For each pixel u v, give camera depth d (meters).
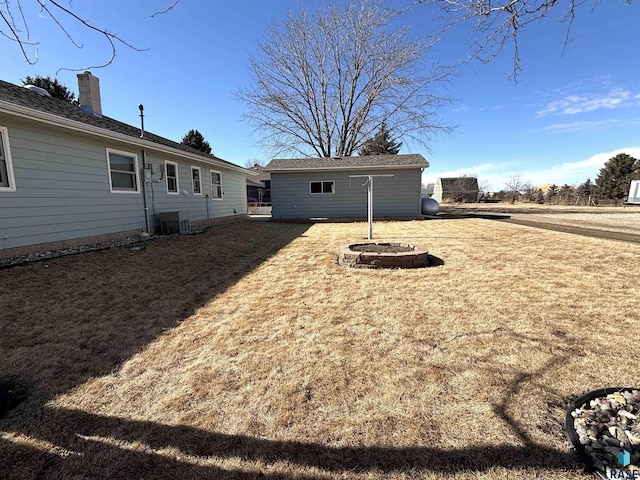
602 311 3.13
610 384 1.99
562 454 1.48
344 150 22.33
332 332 2.83
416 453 1.51
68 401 1.93
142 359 2.42
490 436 1.60
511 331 2.75
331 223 13.06
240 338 2.75
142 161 8.48
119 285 4.33
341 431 1.66
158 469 1.46
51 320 3.15
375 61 18.52
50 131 5.97
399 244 6.16
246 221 14.49
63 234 6.27
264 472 1.44
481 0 2.49
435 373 2.15
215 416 1.79
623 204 25.70
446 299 3.60
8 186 5.31
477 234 8.73
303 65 19.84
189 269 5.27
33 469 1.45
